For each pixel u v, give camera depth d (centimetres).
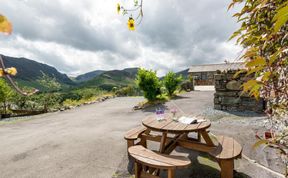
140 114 887
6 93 1106
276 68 91
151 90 1152
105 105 1340
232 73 740
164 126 357
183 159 280
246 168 328
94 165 375
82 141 525
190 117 421
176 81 1405
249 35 114
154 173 326
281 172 298
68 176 339
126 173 340
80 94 1691
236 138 463
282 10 59
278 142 104
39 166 384
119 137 545
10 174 358
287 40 91
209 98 1199
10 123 848
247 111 714
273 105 130
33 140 557
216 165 355
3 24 42
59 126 733
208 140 361
